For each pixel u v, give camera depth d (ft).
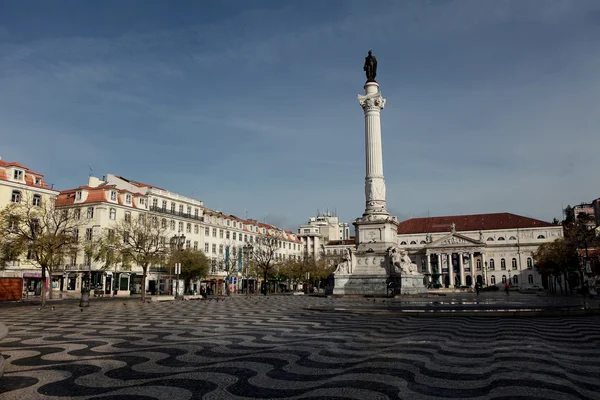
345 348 37.86
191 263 213.66
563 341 41.22
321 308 82.07
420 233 399.24
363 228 143.54
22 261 174.50
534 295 175.32
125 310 91.76
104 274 199.21
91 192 206.08
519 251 360.07
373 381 26.40
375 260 139.64
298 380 26.68
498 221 384.06
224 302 127.95
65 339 44.19
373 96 151.02
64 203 209.15
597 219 366.02
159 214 224.94
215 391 24.18
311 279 274.77
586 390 24.20
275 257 317.42
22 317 73.51
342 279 140.97
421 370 29.22
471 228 385.09
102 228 195.62
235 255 266.57
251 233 307.58
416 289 135.74
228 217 290.15
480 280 363.76
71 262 202.90
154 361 32.37
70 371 28.99
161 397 23.00
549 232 358.43
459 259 362.94
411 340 42.24
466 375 27.78
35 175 184.44
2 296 140.97
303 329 52.08
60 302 136.98
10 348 38.40
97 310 92.38
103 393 23.71
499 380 26.48
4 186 168.25
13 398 22.71
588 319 62.64
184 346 39.32
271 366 30.60
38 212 152.35
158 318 69.77
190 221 247.29
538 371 28.76
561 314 68.13
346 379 26.89
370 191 146.92
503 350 36.45
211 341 42.37
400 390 24.41
